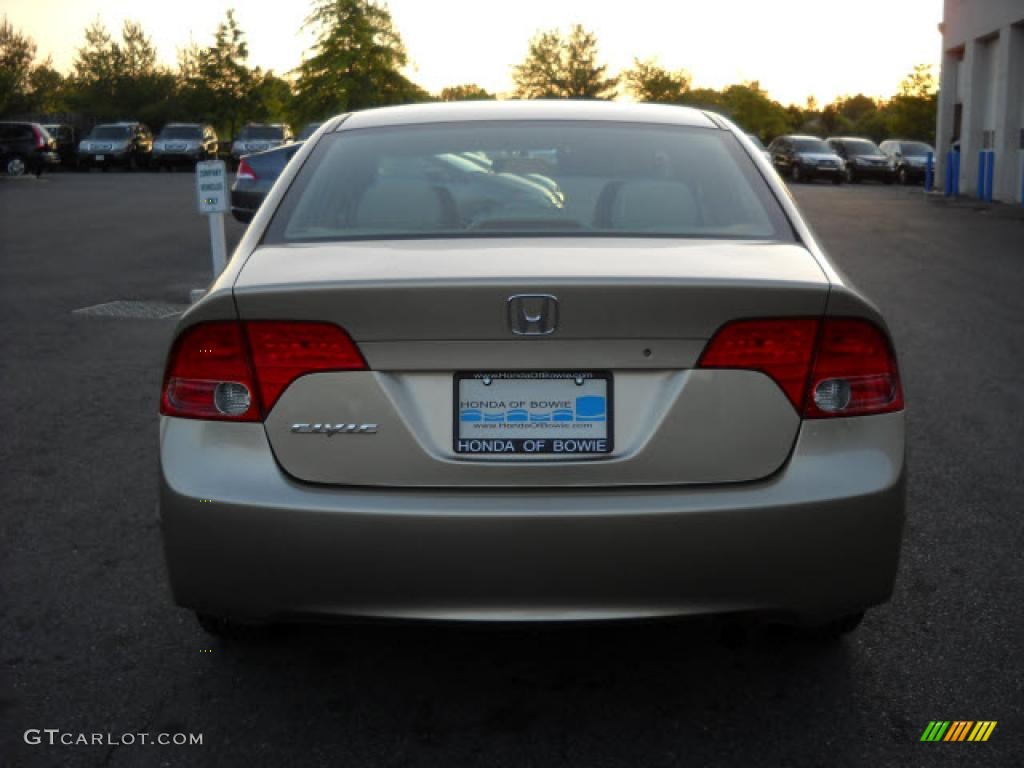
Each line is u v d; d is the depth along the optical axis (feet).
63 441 18.49
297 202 10.48
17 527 14.42
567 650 10.82
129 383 22.71
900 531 8.77
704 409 8.42
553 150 11.10
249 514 8.37
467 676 10.32
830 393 8.61
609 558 8.23
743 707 9.72
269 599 8.50
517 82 263.08
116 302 33.45
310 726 9.45
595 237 9.70
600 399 8.44
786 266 9.02
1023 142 86.53
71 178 117.91
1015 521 14.53
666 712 9.65
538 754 8.98
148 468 17.01
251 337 8.54
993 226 63.10
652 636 11.10
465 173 10.75
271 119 215.31
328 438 8.45
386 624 8.59
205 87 207.62
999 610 11.75
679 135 11.56
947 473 16.65
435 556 8.23
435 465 8.38
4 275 39.91
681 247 9.42
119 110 210.38
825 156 134.62
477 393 8.41
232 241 52.47
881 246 51.37
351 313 8.34
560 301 8.25
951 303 33.71
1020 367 24.39
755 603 8.47
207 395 8.66
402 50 206.39
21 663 10.62
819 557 8.44
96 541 13.93
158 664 10.60
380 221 10.14
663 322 8.34
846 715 9.58
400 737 9.27
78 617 11.67
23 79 172.24
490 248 9.30
